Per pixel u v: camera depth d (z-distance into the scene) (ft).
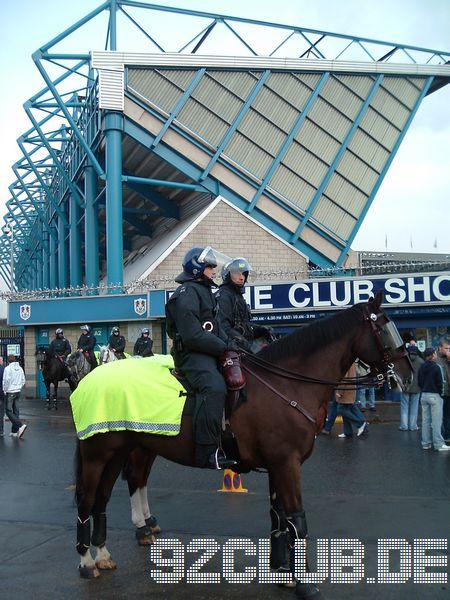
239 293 19.36
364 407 59.72
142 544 20.44
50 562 19.36
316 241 94.27
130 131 84.99
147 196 105.19
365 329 17.88
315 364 17.65
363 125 98.78
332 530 21.57
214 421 16.38
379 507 24.59
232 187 89.86
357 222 96.99
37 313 78.07
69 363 59.82
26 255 210.59
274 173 92.58
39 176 119.44
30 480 31.78
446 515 23.32
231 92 90.74
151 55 84.94
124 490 29.14
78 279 110.83
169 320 17.65
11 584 17.60
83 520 18.01
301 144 94.53
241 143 91.25
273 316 66.23
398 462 34.60
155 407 17.13
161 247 97.66
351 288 64.18
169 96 87.20
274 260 85.92
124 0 86.28
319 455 37.01
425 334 64.08
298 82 94.99
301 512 16.60
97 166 84.17
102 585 17.40
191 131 88.17
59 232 133.08
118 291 78.59
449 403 42.42
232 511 24.58
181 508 25.13
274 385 17.20
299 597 16.14
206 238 83.15
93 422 17.54
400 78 101.50
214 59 88.69
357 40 99.40
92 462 17.97
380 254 108.27
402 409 47.16
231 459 17.03
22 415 63.10
